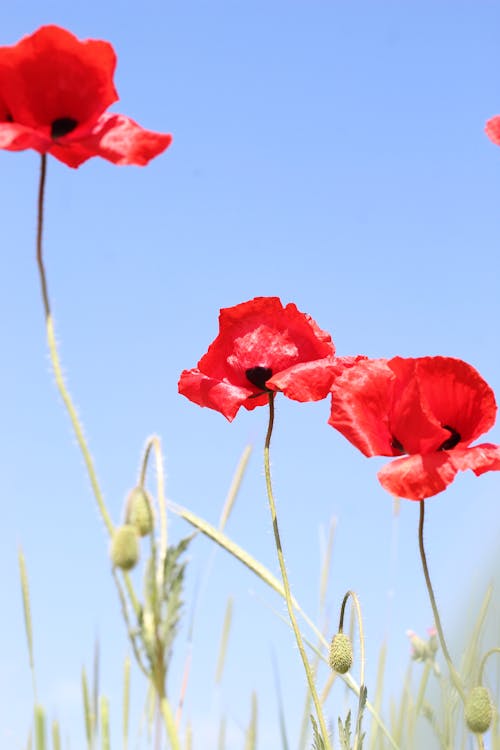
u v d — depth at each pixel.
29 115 0.87
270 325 0.97
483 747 0.87
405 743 1.02
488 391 0.90
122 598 0.81
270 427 0.94
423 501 0.89
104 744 0.95
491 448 0.89
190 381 0.97
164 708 0.81
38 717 0.96
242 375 0.97
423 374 0.90
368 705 1.00
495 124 1.00
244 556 1.01
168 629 0.81
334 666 0.94
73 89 0.87
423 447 0.89
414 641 1.03
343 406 0.91
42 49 0.86
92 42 0.86
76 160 0.88
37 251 0.81
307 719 1.04
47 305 0.81
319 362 0.95
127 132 0.86
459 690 0.88
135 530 0.80
